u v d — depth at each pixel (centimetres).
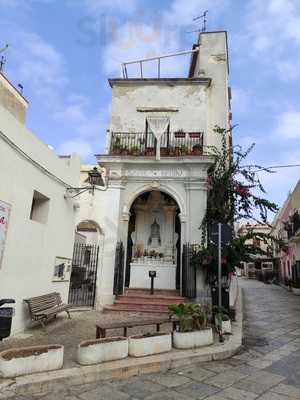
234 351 689
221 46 1627
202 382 521
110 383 505
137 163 1324
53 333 786
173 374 555
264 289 2869
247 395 473
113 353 565
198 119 1455
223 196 1277
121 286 1232
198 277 1190
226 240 820
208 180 1300
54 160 961
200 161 1280
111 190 1312
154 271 1241
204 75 1579
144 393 472
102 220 1282
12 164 732
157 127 1392
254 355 686
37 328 830
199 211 1262
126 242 1302
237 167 1308
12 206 736
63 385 480
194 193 1285
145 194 1503
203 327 716
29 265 826
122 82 1520
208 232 1227
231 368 595
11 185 729
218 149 1444
